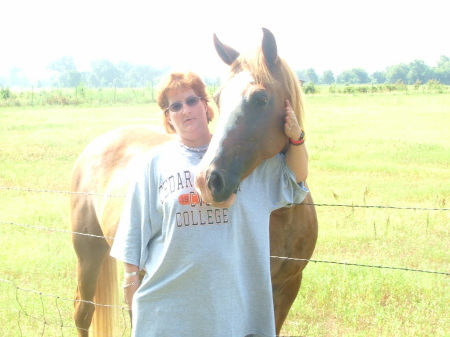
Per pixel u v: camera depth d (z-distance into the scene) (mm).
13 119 23109
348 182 9797
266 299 2355
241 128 2514
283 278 3143
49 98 34594
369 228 6984
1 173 10898
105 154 4219
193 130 2381
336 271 5340
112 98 37219
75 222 4293
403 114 24359
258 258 2342
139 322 2354
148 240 2371
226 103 2576
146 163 2354
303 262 3205
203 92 2436
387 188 9273
